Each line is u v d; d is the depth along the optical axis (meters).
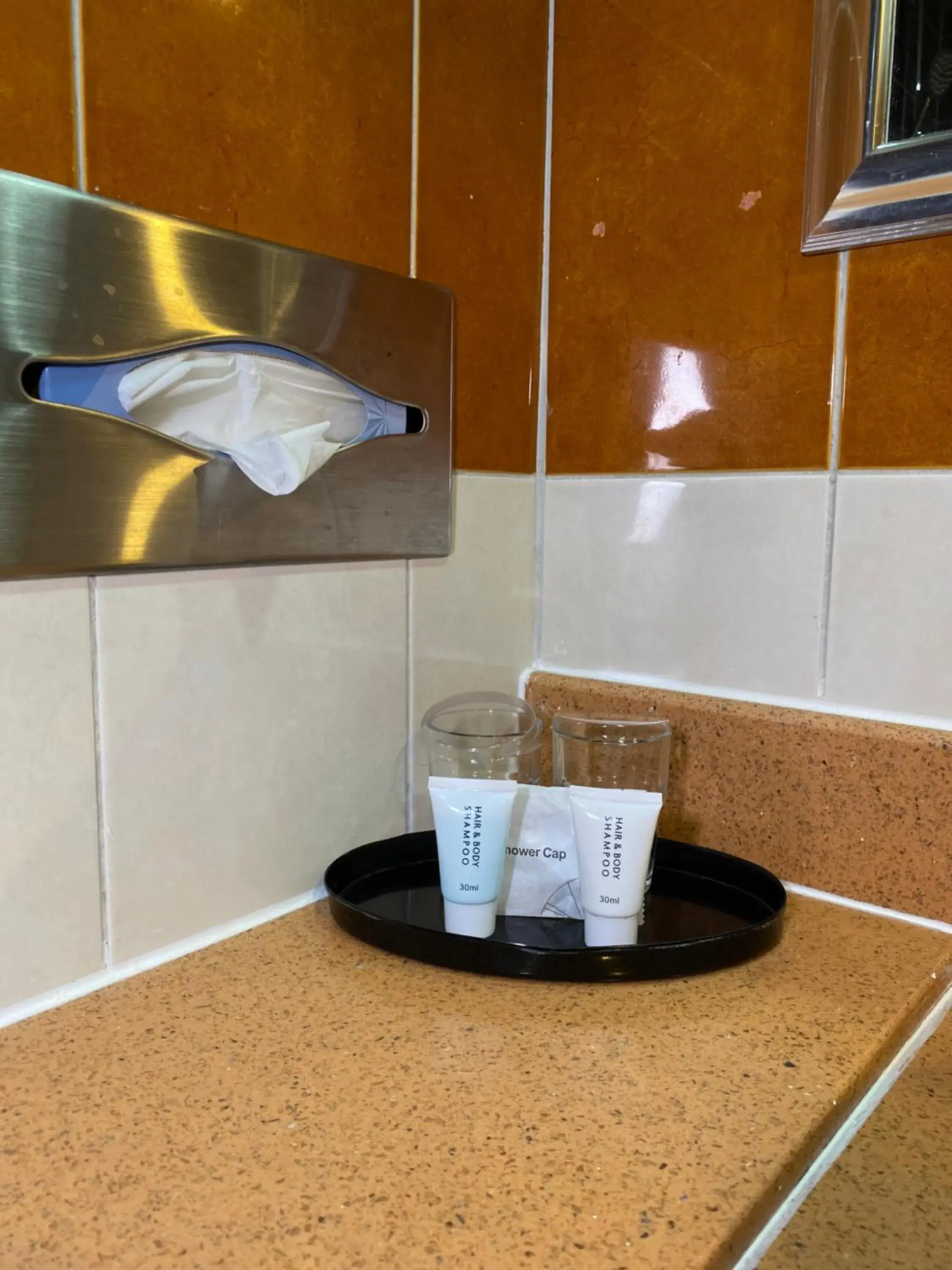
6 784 0.47
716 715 0.69
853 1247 0.38
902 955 0.57
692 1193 0.37
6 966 0.48
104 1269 0.33
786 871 0.67
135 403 0.49
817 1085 0.45
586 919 0.57
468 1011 0.51
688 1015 0.51
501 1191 0.37
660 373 0.71
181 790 0.55
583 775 0.67
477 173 0.70
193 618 0.55
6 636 0.47
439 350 0.67
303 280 0.57
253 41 0.54
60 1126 0.41
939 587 0.60
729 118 0.66
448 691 0.72
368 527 0.63
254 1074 0.45
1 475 0.45
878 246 0.60
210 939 0.58
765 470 0.66
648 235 0.70
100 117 0.47
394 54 0.62
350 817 0.66
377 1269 0.33
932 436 0.59
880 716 0.63
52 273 0.45
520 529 0.77
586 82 0.73
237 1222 0.35
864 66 0.59
